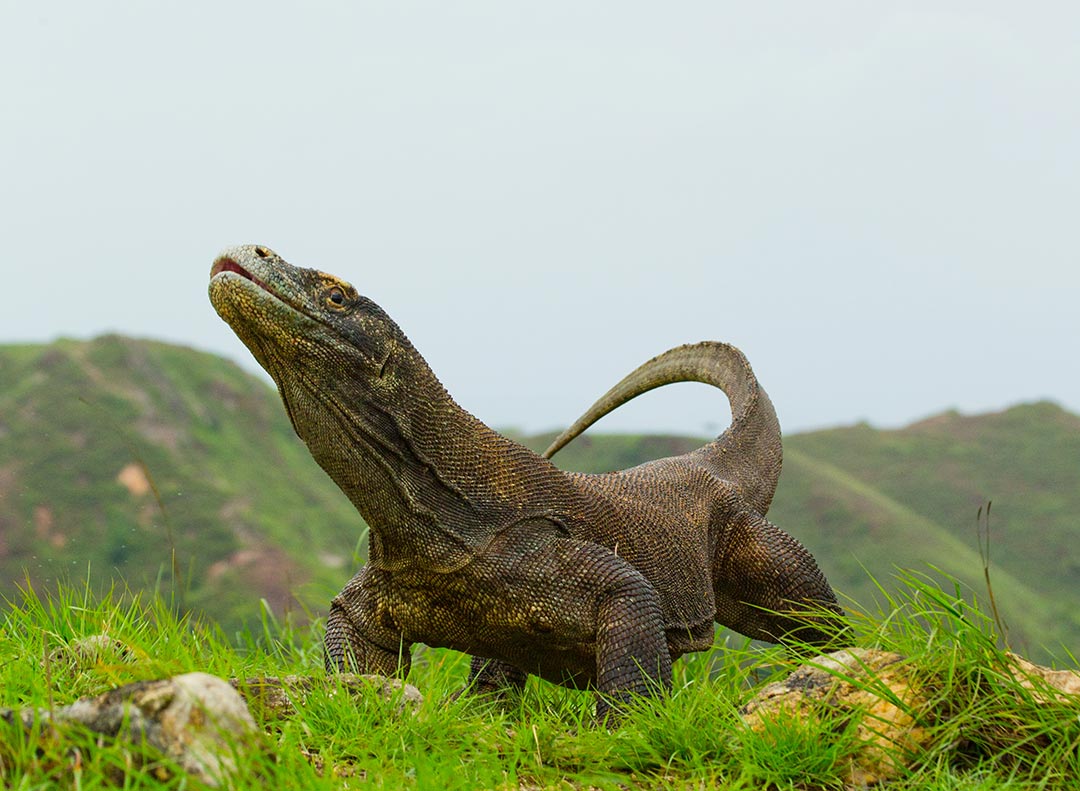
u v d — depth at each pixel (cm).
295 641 855
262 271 562
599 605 603
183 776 340
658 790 445
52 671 506
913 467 5391
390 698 488
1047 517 4716
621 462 5231
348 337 575
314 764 428
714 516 754
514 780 430
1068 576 4197
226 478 4816
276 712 473
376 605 633
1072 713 476
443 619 619
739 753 463
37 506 4231
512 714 627
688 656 770
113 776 346
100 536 4194
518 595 604
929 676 492
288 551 4238
